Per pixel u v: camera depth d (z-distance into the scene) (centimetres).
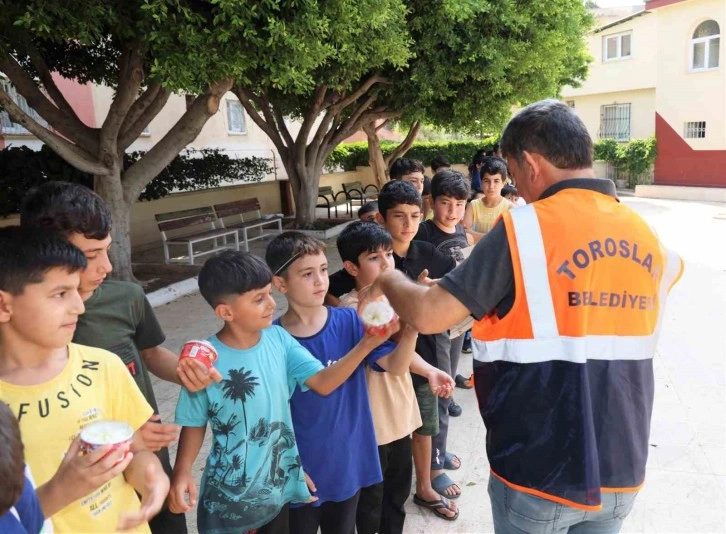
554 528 156
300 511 204
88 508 143
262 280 173
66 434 140
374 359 206
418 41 870
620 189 2089
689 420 366
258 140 1719
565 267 146
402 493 246
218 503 179
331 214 1616
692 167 1894
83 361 149
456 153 2108
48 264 129
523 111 163
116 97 633
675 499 287
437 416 275
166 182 1105
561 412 149
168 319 637
